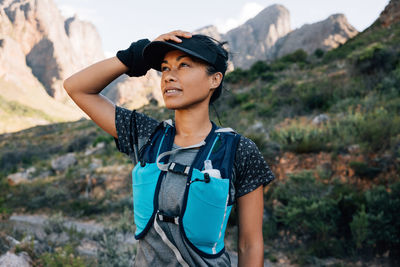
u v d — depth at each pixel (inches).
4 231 234.8
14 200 503.2
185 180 35.2
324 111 506.0
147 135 41.2
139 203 36.9
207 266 34.9
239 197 40.9
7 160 973.2
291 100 601.9
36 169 714.2
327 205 249.1
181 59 37.9
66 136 1456.7
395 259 211.8
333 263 219.5
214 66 38.8
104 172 563.2
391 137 299.7
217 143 38.1
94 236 256.1
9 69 4936.0
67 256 185.8
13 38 5354.3
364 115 381.7
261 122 522.6
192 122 39.7
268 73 1008.2
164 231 34.8
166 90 38.8
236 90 932.0
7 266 157.5
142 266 36.4
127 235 262.4
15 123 3944.4
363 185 272.4
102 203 453.1
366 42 1015.0
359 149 314.3
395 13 1209.4
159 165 36.3
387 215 219.5
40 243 211.2
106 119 43.5
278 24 5172.2
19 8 5526.6
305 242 250.2
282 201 288.4
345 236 239.5
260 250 40.6
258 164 39.9
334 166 305.3
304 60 1222.3
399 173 262.8
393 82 478.9
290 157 339.9
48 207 462.3
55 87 5339.6
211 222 34.5
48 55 5492.1
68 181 541.3
